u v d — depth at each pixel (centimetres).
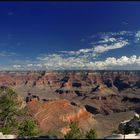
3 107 7819
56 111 18188
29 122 6675
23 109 8869
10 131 7244
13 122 7988
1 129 7062
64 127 15575
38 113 17525
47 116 17200
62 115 17775
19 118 8581
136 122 7950
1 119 7944
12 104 7906
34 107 18250
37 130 6688
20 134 6612
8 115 7919
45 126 15875
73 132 6253
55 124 16288
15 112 8119
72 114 18538
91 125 18600
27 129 6581
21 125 7038
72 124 6456
